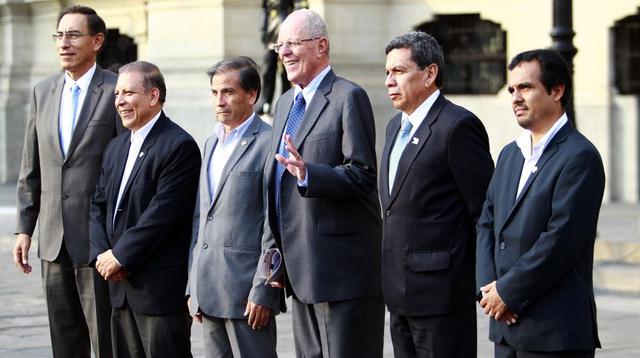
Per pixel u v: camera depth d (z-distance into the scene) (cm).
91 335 1327
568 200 968
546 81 989
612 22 3253
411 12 3591
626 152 3253
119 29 4162
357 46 3609
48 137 1344
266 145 1208
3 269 2488
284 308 1212
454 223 1110
